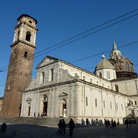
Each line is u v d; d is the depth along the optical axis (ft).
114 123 98.99
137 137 52.11
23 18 205.67
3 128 59.57
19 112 167.73
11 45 200.44
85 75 163.73
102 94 140.15
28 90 162.40
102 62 225.35
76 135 55.72
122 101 172.65
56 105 125.39
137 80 184.75
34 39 208.74
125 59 248.11
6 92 179.11
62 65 140.87
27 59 192.34
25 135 53.26
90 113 118.52
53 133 60.13
